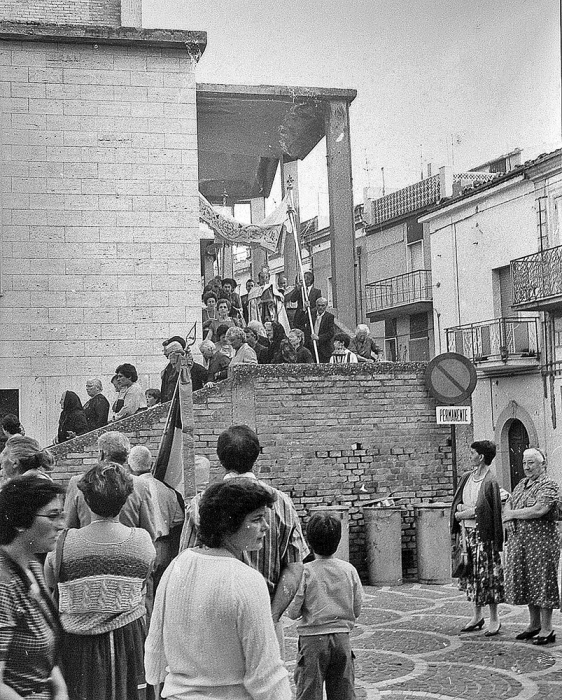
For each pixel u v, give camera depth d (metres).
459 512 8.95
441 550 12.28
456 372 12.66
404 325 32.47
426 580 12.25
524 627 9.09
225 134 18.81
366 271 33.88
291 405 12.54
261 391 12.45
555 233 25.12
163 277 14.73
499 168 30.56
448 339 29.56
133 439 11.83
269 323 15.27
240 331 12.81
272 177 21.92
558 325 25.84
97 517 4.34
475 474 8.95
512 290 27.09
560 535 8.53
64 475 11.70
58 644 3.16
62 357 14.29
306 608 5.04
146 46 14.80
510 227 27.05
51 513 3.29
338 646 5.00
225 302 15.21
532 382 26.81
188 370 7.05
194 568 3.00
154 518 5.73
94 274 14.52
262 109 17.45
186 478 6.87
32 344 14.21
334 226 17.22
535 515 8.21
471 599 8.86
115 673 4.18
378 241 33.25
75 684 4.10
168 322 14.69
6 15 16.25
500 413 28.02
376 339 34.03
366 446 12.73
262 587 2.94
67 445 11.73
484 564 8.76
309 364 12.65
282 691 2.85
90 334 14.42
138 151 14.77
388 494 12.73
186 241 14.85
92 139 14.63
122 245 14.64
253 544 3.11
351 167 17.09
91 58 14.68
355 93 16.78
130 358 14.52
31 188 14.38
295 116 17.92
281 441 12.46
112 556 4.22
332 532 5.07
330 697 5.07
